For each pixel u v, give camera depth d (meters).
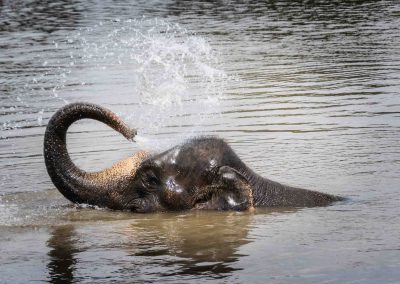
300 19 46.28
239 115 23.45
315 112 23.52
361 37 38.81
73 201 15.99
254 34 40.69
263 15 48.34
